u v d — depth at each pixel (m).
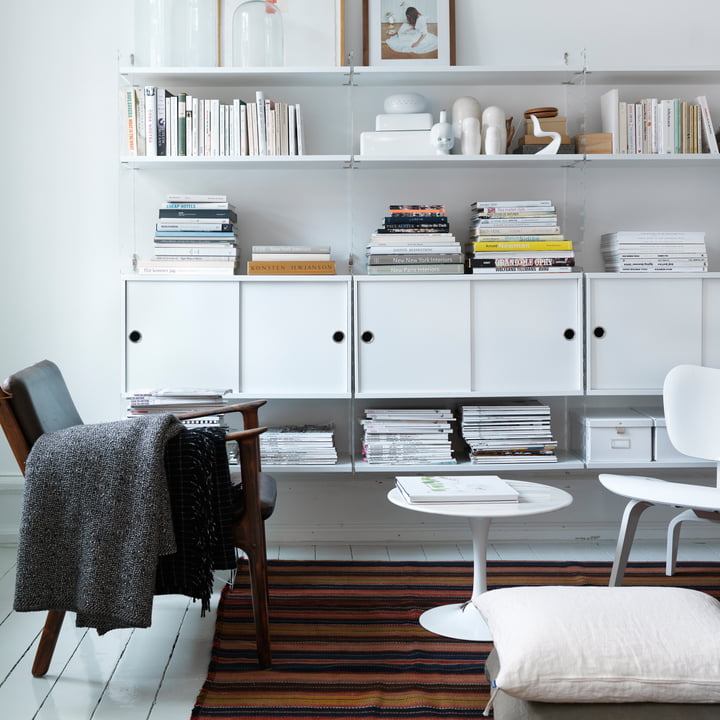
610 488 2.74
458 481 2.65
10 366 3.51
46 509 2.14
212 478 2.22
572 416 3.54
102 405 3.53
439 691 2.21
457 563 3.28
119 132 3.33
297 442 3.28
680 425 3.01
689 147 3.39
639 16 3.51
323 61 3.42
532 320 3.31
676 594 1.83
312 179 3.52
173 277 3.26
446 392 3.30
